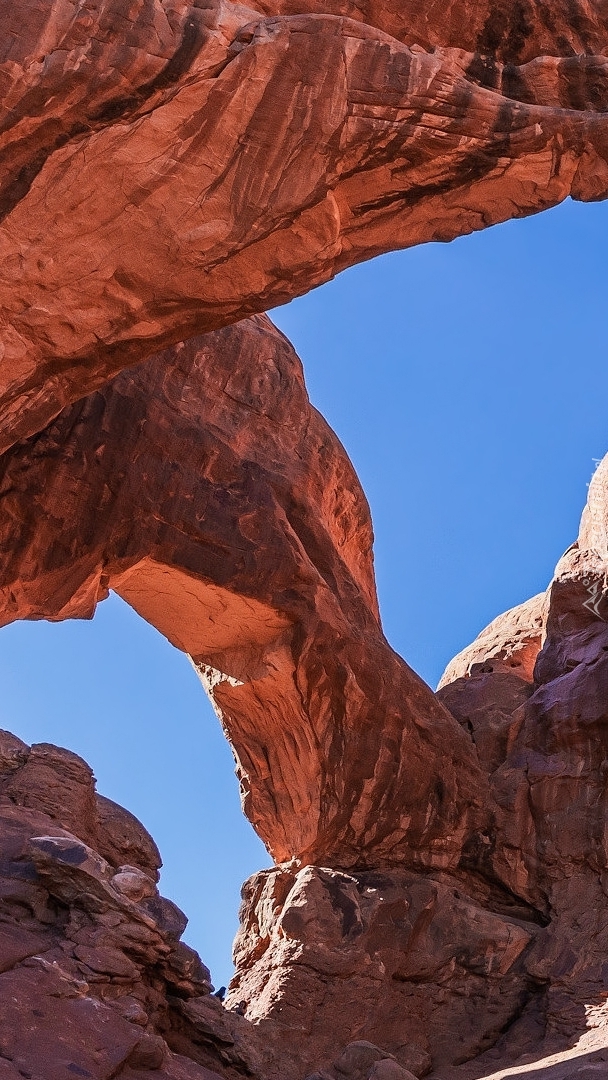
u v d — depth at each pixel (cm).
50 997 921
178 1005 1090
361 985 1561
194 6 874
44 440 1341
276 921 1694
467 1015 1589
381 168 943
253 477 1559
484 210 1001
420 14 990
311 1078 1096
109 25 848
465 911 1677
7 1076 782
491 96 942
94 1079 826
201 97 878
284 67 898
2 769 1444
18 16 835
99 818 1508
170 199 896
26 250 884
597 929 1622
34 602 1360
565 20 1025
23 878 1089
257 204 907
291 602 1588
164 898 1156
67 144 862
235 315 984
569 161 974
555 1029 1504
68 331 924
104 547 1384
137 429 1419
